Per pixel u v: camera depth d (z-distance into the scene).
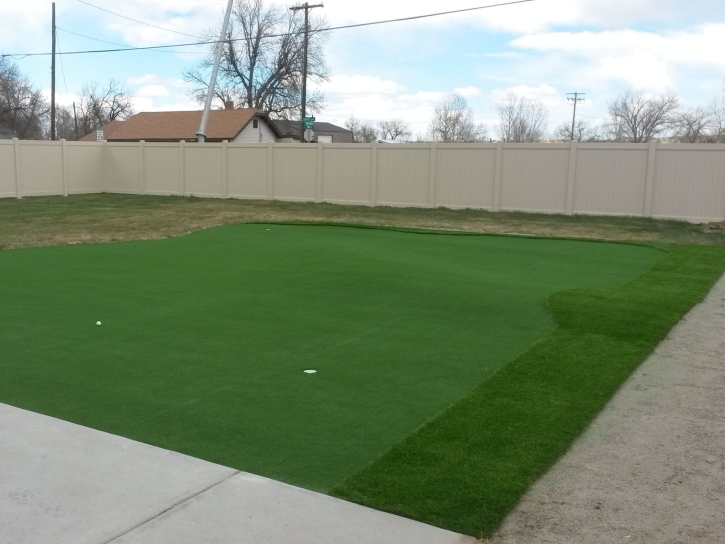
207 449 4.30
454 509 3.55
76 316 7.74
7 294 8.93
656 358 6.38
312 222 18.53
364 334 7.11
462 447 4.30
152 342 6.71
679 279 10.40
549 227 17.89
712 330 7.38
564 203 20.62
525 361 6.13
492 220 19.42
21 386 5.43
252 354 6.35
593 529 3.43
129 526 3.37
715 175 18.45
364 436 4.52
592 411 4.98
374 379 5.68
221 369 5.90
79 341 6.73
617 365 6.06
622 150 19.58
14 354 6.28
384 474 3.92
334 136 75.62
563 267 11.68
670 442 4.51
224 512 3.50
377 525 3.40
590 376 5.74
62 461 4.07
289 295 8.97
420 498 3.66
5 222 18.00
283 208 22.75
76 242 14.11
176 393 5.30
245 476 3.91
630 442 4.50
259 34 52.38
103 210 21.75
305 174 24.95
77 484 3.79
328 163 24.41
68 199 26.14
